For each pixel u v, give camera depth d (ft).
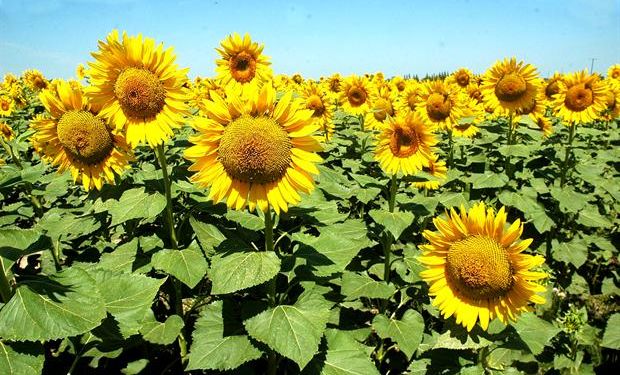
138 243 3.69
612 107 8.71
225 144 2.82
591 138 8.57
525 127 6.90
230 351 3.05
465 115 7.29
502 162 6.99
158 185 3.60
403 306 4.76
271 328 2.88
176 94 3.51
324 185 4.36
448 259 3.24
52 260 4.88
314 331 2.85
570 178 6.77
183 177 3.81
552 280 5.57
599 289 6.16
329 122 8.29
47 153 3.89
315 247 3.29
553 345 3.92
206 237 3.51
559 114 6.74
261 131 2.79
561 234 5.98
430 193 6.13
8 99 11.64
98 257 4.59
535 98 7.29
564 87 6.72
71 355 3.76
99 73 3.43
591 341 3.81
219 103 2.86
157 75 3.49
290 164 2.92
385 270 4.22
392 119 4.35
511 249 3.04
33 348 2.35
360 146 7.61
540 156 6.81
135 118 3.52
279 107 2.87
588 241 5.93
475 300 3.19
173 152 4.79
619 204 7.00
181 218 3.91
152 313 3.64
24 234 2.55
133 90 3.38
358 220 4.19
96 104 3.53
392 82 13.60
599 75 6.59
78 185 5.53
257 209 3.56
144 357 3.97
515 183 6.02
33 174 2.59
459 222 3.20
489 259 3.02
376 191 4.41
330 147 6.93
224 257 2.90
